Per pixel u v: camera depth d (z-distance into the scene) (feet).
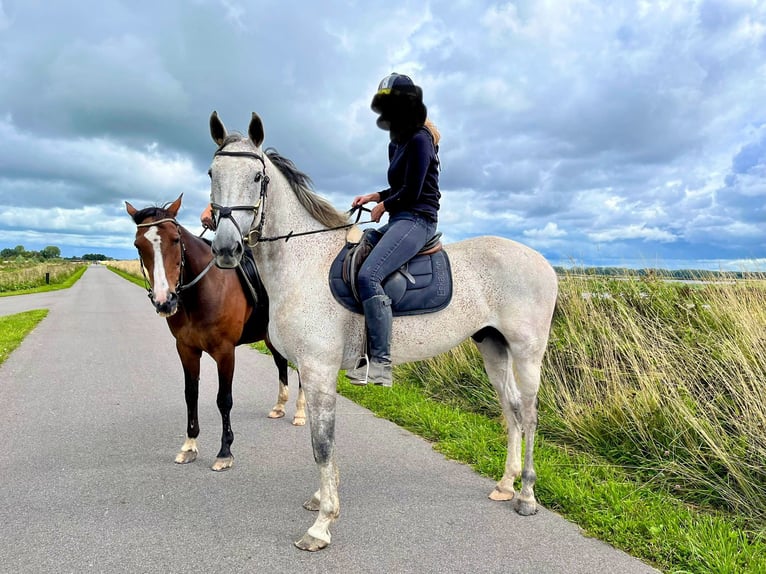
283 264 9.91
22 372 24.93
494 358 11.69
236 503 11.02
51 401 19.61
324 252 10.06
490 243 11.02
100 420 17.24
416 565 8.60
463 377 20.39
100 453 14.10
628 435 13.46
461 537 9.54
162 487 11.84
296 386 22.88
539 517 10.39
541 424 15.71
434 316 10.11
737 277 16.98
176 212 13.34
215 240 8.81
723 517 10.38
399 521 10.18
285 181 10.28
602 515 10.05
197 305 13.06
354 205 10.52
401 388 20.94
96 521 10.12
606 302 18.65
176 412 18.37
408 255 9.78
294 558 8.83
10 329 38.29
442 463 13.46
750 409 11.85
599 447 13.87
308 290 9.61
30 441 14.99
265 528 9.91
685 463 12.14
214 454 14.20
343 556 8.90
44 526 9.89
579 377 16.44
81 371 25.23
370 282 9.27
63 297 76.43
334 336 9.51
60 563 8.61
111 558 8.78
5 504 10.85
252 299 14.65
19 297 76.59
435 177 10.31
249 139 9.67
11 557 8.77
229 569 8.47
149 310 56.80
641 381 14.19
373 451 14.37
